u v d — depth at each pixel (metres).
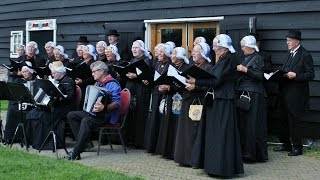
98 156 7.33
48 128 7.84
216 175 6.00
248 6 8.76
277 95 7.80
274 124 8.44
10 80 9.75
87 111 7.14
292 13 8.23
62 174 5.74
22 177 5.57
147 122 7.64
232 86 6.03
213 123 5.98
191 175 6.14
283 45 8.34
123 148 7.82
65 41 12.40
